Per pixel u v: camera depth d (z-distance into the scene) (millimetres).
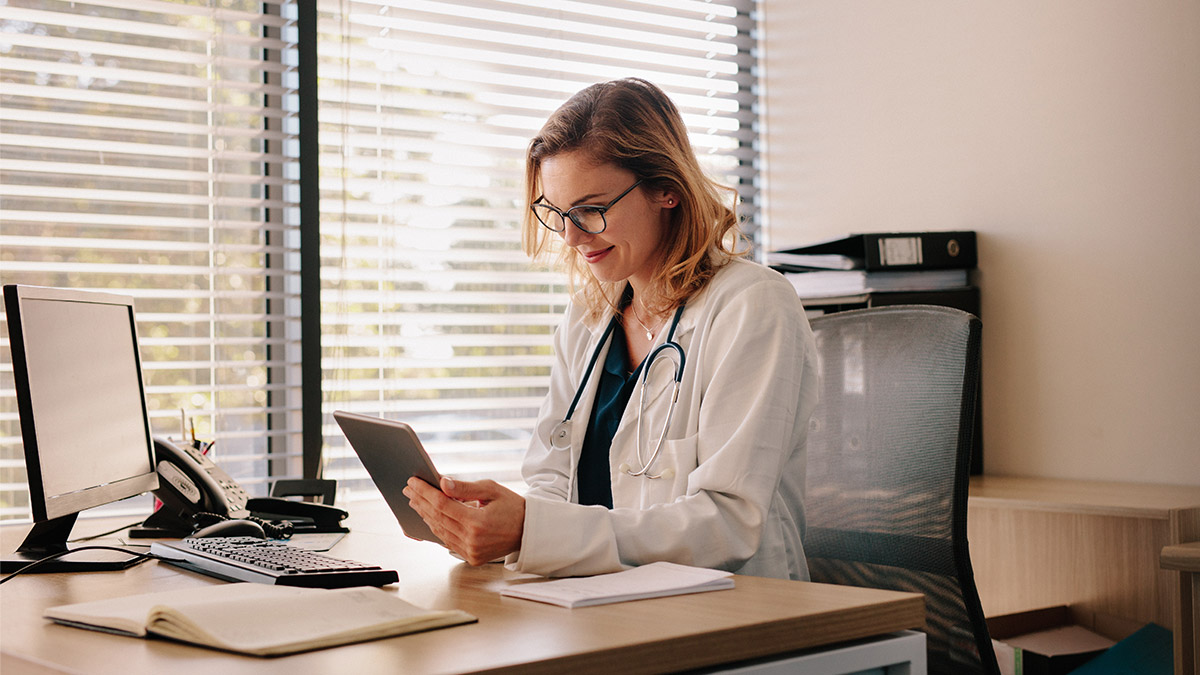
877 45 2713
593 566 1081
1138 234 2143
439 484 1116
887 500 1411
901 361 1440
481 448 2688
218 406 2377
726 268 1429
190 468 1614
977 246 2445
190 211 2348
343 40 2492
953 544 1309
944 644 1327
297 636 770
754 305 1315
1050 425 2297
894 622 929
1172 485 2092
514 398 2734
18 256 2154
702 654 806
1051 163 2299
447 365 2635
